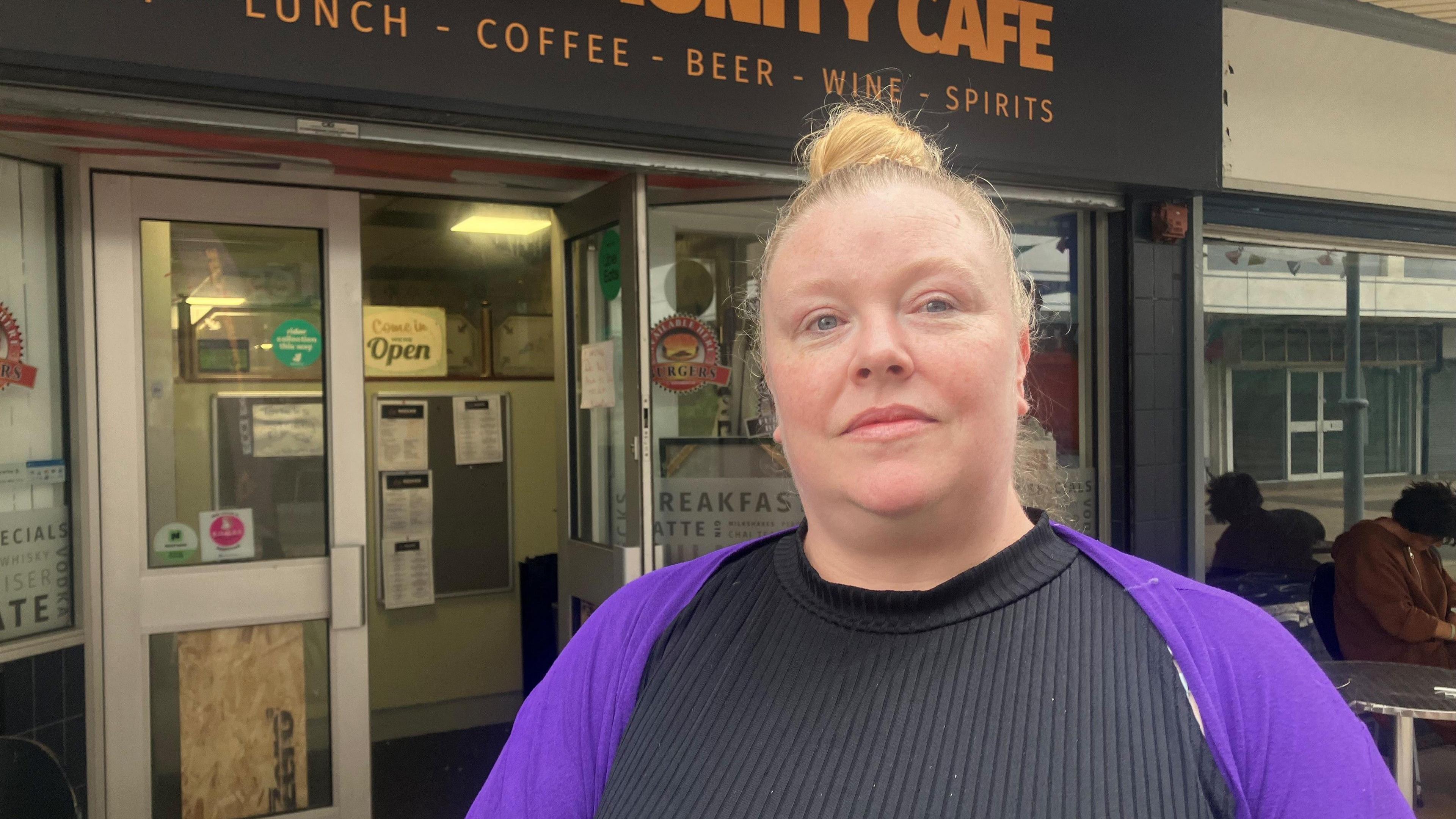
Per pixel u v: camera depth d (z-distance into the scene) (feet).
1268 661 2.05
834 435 2.24
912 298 2.19
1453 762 11.39
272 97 7.25
